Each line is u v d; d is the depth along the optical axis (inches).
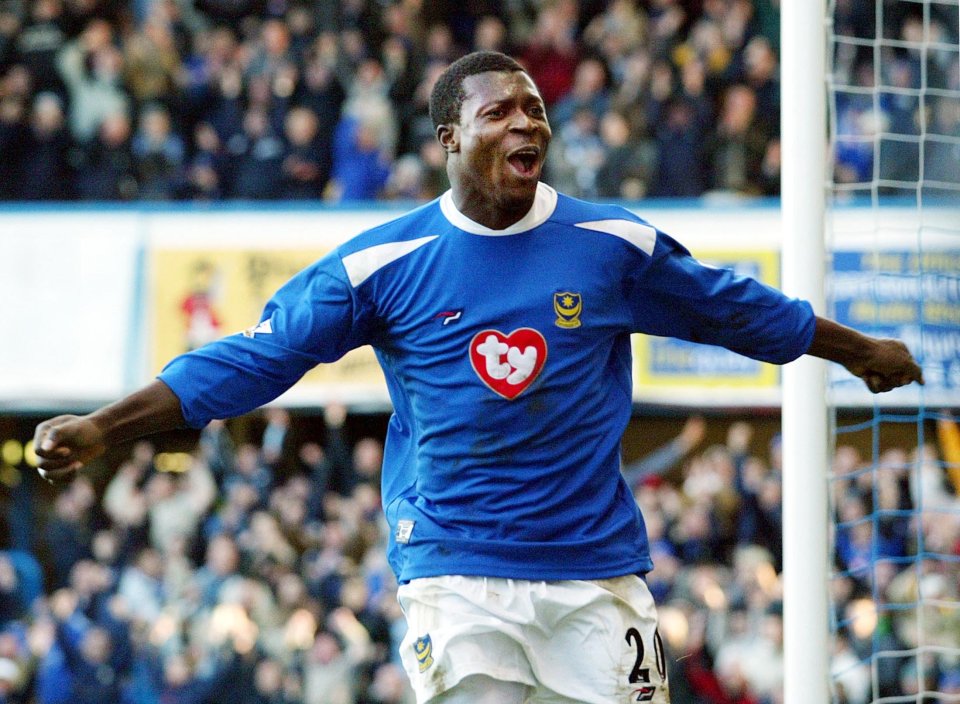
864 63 522.3
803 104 181.9
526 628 136.9
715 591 423.5
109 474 592.7
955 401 413.1
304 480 488.1
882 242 470.9
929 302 407.2
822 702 174.2
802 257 180.1
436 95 139.4
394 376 142.1
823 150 181.5
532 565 135.7
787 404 178.9
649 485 482.3
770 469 511.8
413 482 141.5
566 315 136.2
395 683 423.5
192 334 520.1
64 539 492.1
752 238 508.4
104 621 447.5
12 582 481.4
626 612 138.4
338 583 442.0
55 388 519.8
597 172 520.1
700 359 506.0
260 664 430.9
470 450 136.2
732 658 414.3
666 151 521.7
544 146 136.2
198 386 134.7
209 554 455.8
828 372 180.9
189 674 433.7
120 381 518.9
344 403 508.7
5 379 520.4
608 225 139.9
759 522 461.1
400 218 140.7
